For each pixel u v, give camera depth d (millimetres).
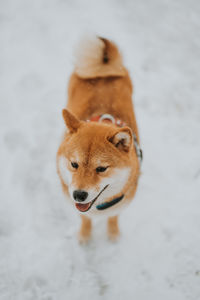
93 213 2592
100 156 2164
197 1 6004
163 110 4301
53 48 5191
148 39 5324
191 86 4605
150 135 4008
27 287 2670
